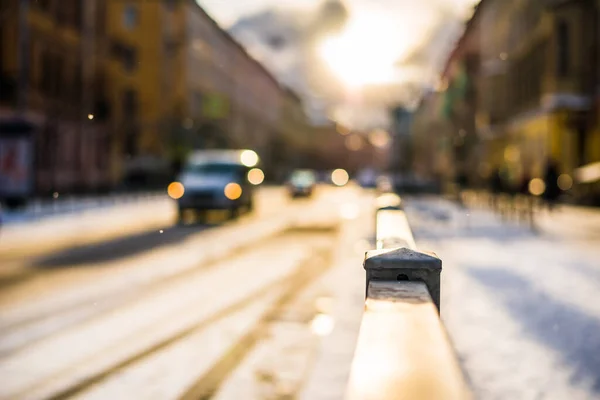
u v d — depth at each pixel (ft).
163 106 171.73
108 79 131.44
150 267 34.17
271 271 32.55
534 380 13.62
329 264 34.91
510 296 23.61
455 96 166.20
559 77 88.48
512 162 114.62
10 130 73.26
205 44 204.74
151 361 16.30
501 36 127.24
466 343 16.84
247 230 57.36
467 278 27.96
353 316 20.47
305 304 23.71
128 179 149.48
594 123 84.48
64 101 111.45
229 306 23.58
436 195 126.21
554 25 88.79
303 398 12.76
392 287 5.86
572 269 30.66
